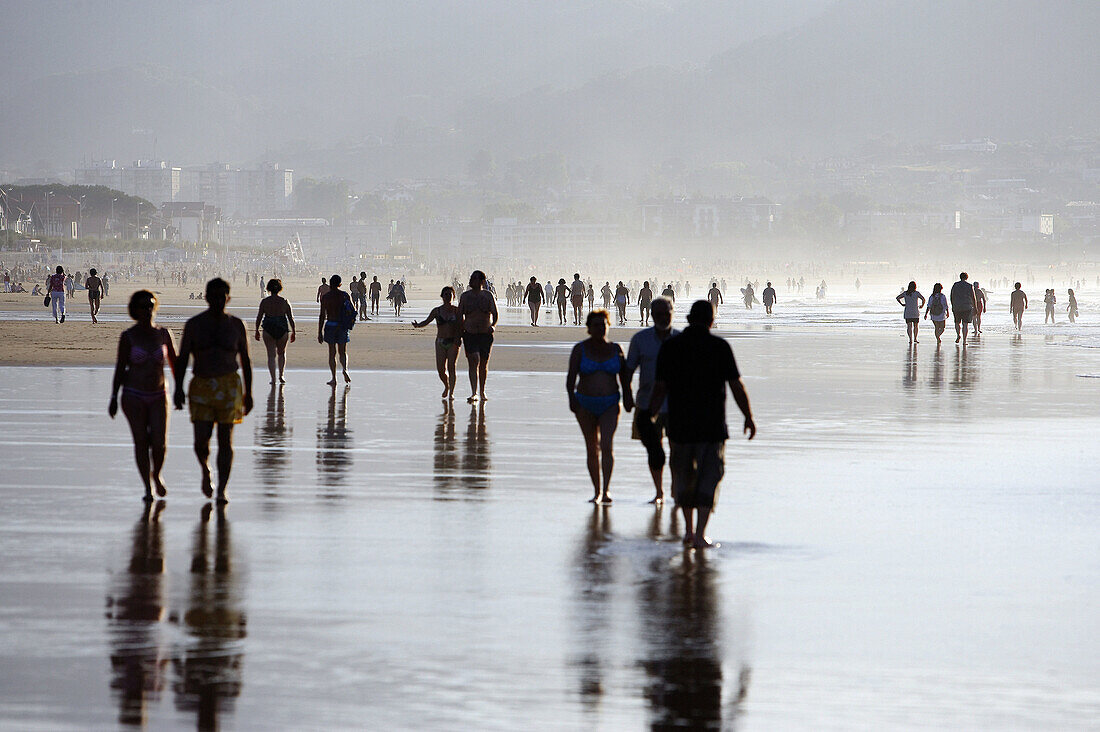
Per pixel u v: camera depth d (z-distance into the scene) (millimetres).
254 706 20359
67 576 28969
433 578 29141
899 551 32438
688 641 24172
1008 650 23703
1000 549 32781
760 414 66625
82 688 21125
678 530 35188
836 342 140500
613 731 19438
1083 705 20719
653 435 39156
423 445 53219
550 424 60969
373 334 147375
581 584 28656
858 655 23359
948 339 147750
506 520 36562
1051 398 75625
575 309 187875
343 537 33844
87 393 74875
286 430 58250
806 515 37531
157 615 25672
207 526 35188
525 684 21578
